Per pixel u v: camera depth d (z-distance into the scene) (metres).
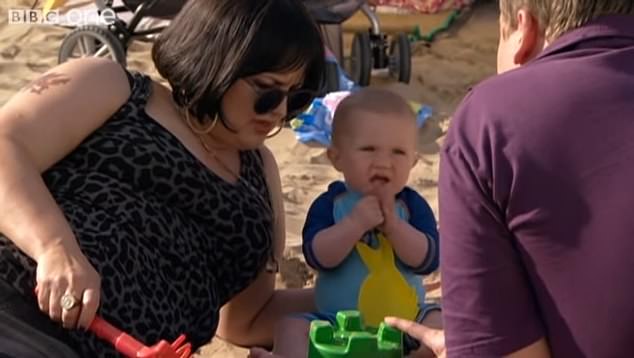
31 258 3.07
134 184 3.28
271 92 3.31
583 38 2.41
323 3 7.26
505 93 2.37
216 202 3.38
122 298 3.14
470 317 2.38
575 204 2.31
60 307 2.97
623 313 2.30
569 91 2.35
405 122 3.77
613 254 2.29
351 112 3.78
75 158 3.27
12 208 3.05
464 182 2.36
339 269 3.77
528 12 2.46
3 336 2.87
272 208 3.72
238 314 4.01
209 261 3.43
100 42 7.31
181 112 3.40
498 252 2.36
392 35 8.73
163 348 2.91
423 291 3.94
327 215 3.82
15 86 7.37
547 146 2.32
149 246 3.25
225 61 3.26
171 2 6.95
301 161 6.27
